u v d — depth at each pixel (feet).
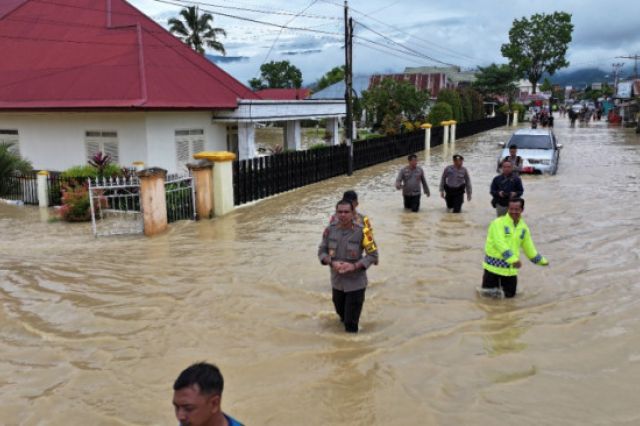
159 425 14.40
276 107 71.00
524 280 25.77
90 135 62.13
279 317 21.68
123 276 27.37
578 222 38.27
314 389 16.10
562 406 14.84
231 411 14.94
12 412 15.16
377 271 27.53
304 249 32.40
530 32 280.10
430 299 23.49
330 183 62.64
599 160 76.28
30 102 62.49
